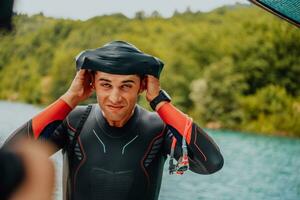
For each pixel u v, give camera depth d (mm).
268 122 46000
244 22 53125
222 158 1734
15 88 67000
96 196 1696
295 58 48562
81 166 1733
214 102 46844
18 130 1668
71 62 62125
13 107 56250
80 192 1727
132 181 1709
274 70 48438
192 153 1718
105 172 1700
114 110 1584
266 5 2629
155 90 1699
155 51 58156
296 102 47094
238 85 47156
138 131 1764
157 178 1804
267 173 20438
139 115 1812
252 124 46125
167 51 56906
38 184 584
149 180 1754
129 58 1555
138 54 1593
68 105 1703
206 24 58500
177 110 1732
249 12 54906
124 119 1680
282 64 48344
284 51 48719
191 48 55375
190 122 1709
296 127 45531
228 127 46438
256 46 49219
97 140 1735
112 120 1631
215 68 47719
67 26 69375
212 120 46938
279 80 48156
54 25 70062
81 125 1780
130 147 1733
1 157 590
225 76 47344
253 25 51844
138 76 1599
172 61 54594
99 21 68125
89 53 1598
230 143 34750
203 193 14922
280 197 15328
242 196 15094
